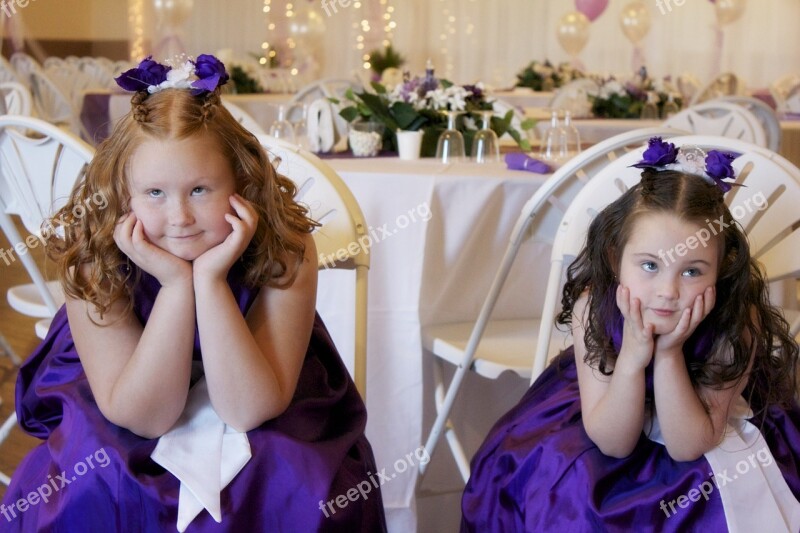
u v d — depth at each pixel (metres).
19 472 1.23
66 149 1.75
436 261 1.91
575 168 1.63
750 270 1.25
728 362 1.23
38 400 1.28
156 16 8.99
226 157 1.11
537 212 1.67
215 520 1.10
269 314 1.19
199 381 1.22
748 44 7.77
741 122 3.09
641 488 1.21
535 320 2.07
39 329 1.88
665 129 1.66
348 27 8.73
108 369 1.15
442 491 2.02
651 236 1.16
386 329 1.89
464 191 1.88
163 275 1.11
